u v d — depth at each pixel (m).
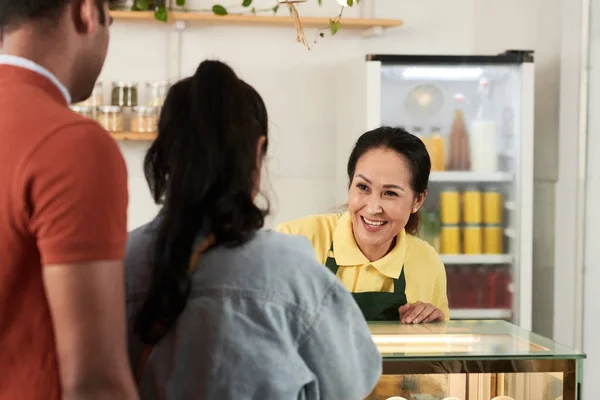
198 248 1.07
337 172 3.76
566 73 3.34
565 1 3.33
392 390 1.51
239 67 3.71
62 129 0.90
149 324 1.05
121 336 0.93
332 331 1.09
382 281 2.13
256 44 3.71
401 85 3.44
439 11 3.79
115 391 0.92
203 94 1.07
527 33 3.72
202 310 1.04
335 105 3.75
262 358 1.04
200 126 1.05
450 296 3.51
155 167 1.11
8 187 0.90
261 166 1.13
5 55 0.99
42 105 0.93
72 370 0.90
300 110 3.74
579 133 3.22
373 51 3.77
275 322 1.05
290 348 1.06
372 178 2.03
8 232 0.91
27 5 0.97
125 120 3.61
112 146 0.93
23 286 0.94
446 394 1.50
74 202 0.88
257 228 1.09
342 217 2.21
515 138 3.39
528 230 3.36
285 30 3.71
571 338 3.29
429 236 3.50
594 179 3.18
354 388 1.12
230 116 1.06
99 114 3.44
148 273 1.10
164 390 1.05
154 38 3.65
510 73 3.41
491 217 3.51
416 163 2.05
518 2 3.81
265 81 3.72
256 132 1.09
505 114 3.46
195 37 3.69
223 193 1.06
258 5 3.70
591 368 3.18
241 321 1.04
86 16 1.00
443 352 1.48
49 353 0.95
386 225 2.06
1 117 0.92
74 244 0.88
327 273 1.11
